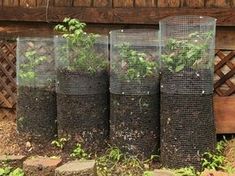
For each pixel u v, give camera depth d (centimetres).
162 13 272
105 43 259
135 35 247
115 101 247
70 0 292
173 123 236
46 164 235
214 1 263
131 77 243
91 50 256
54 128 270
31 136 270
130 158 244
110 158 246
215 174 221
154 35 247
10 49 312
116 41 248
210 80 237
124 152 246
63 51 256
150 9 274
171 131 237
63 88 255
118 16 281
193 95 233
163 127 240
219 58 268
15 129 286
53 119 269
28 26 308
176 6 270
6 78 315
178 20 254
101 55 258
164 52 241
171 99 236
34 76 268
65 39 255
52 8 296
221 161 237
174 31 240
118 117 246
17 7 305
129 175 235
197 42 237
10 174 238
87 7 288
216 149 243
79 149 253
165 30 242
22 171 238
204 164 233
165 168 239
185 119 234
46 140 268
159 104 247
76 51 255
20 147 267
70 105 254
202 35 237
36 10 300
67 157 253
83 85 252
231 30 265
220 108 261
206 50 236
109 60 258
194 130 234
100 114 254
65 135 257
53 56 269
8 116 318
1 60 315
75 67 253
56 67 260
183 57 235
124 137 245
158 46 246
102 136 255
